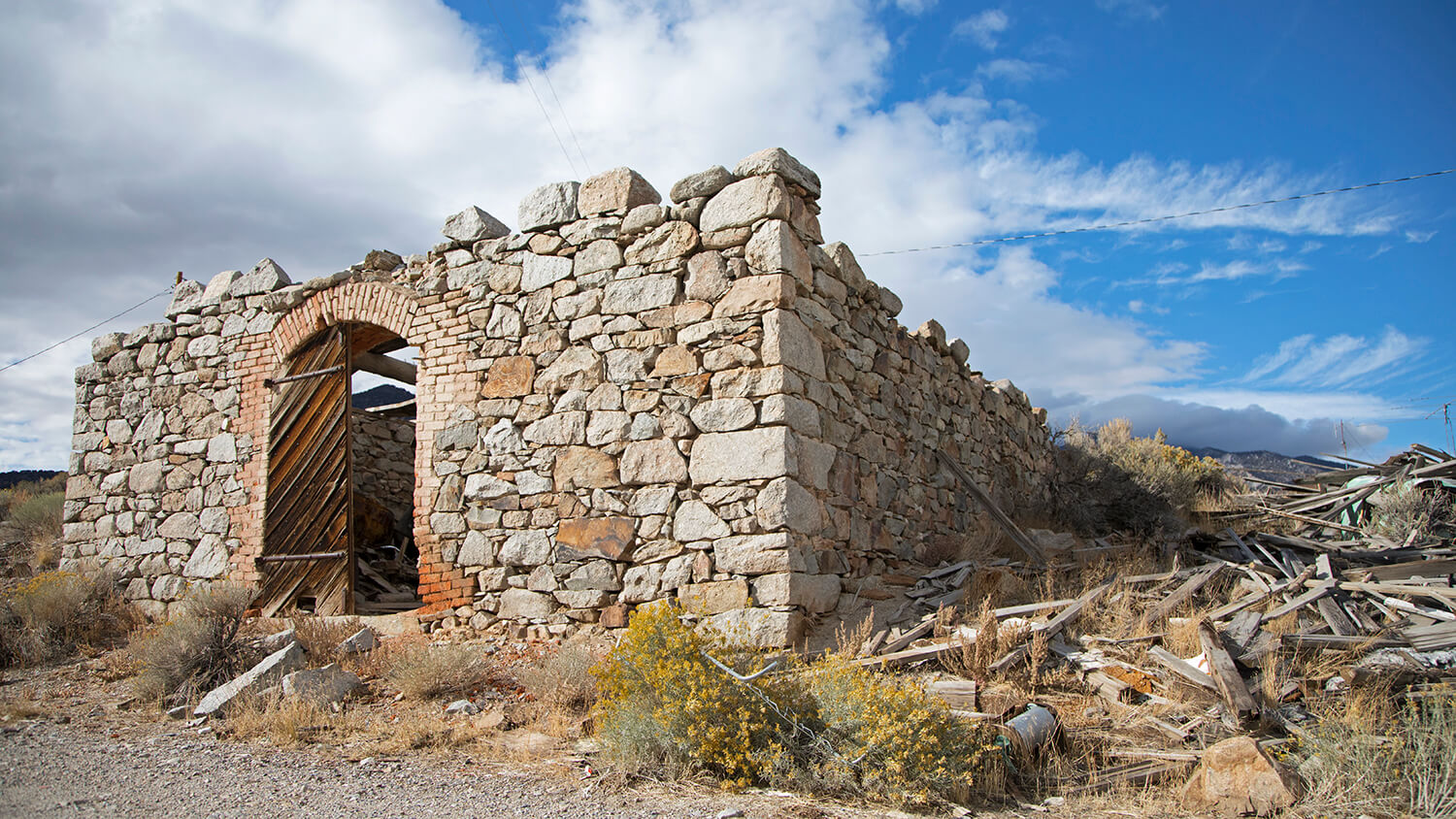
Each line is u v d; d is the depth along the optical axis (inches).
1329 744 194.1
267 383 414.9
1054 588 327.9
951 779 192.7
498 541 341.4
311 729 238.8
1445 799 178.5
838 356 348.2
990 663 254.1
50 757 212.4
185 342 450.6
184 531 428.1
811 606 295.0
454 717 250.2
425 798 181.8
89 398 478.9
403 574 529.0
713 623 291.0
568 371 339.3
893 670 259.0
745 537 293.0
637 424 320.8
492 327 359.9
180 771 199.5
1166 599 303.1
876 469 368.2
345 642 313.4
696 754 201.8
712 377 309.7
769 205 310.3
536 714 251.6
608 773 200.5
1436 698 209.0
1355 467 540.4
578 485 328.5
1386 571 319.0
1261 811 182.2
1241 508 531.2
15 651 339.9
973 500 473.1
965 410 494.6
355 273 404.2
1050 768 209.0
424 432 365.7
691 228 324.5
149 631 366.3
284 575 397.4
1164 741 217.8
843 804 188.4
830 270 352.5
